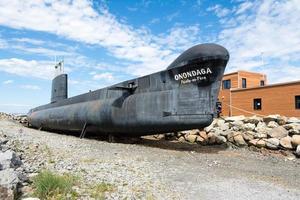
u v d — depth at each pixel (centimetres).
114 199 543
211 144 1409
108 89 1647
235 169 905
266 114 2228
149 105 1361
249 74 2827
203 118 1207
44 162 830
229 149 1307
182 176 768
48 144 1252
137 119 1395
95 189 592
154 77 1384
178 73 1284
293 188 699
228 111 2630
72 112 1939
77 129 1938
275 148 1229
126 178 700
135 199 553
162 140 1614
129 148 1262
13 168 632
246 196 610
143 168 834
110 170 773
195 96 1231
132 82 1491
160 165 900
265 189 671
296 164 1023
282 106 2116
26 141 1295
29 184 594
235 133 1389
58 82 2469
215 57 1180
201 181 723
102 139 1753
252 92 2372
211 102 1202
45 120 2467
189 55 1251
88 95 1906
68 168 764
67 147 1188
